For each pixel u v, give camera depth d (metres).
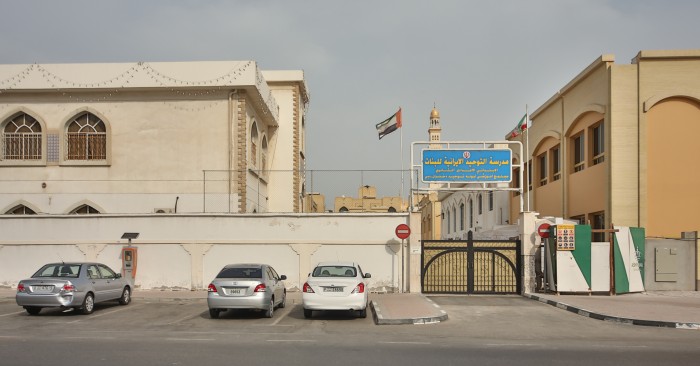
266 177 37.22
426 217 63.94
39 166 29.66
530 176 38.97
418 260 23.55
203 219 24.23
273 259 23.98
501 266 23.69
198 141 29.66
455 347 11.52
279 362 9.79
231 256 24.06
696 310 17.25
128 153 29.64
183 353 10.62
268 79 39.19
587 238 22.27
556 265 22.20
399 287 23.64
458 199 56.50
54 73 29.25
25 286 16.67
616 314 16.33
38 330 14.09
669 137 24.95
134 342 12.00
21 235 24.52
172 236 24.19
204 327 14.80
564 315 17.34
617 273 22.16
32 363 9.62
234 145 29.58
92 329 14.33
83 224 24.44
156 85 29.22
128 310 18.64
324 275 16.86
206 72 29.33
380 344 11.87
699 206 24.70
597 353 10.88
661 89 24.80
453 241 23.78
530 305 20.02
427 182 24.78
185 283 24.02
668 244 23.50
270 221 24.12
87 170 29.61
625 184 24.70
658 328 14.73
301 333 13.69
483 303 20.61
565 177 31.12
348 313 18.02
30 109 29.77
